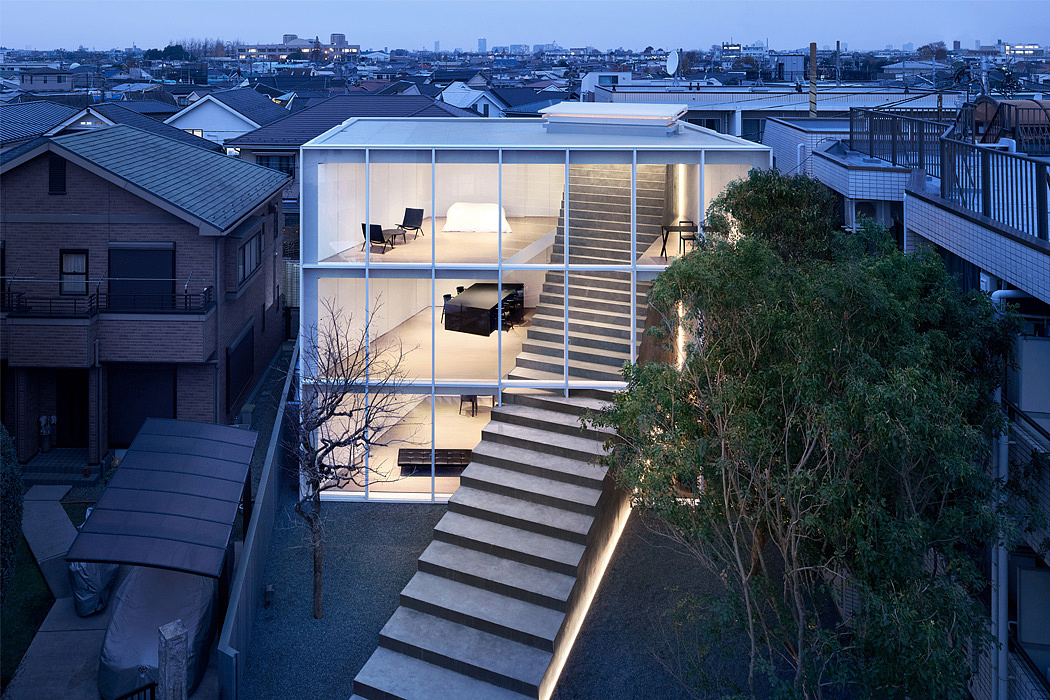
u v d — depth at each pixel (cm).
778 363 998
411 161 1791
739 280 1014
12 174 2206
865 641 941
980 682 1193
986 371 1114
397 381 1848
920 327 1099
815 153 2047
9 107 4344
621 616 1493
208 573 1308
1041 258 1036
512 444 1769
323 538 1738
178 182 2417
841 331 963
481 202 1841
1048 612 1135
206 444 1634
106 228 2236
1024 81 2102
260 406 2645
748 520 1033
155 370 2244
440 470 1878
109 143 2444
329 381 1633
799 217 1328
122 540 1341
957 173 1368
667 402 1055
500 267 1831
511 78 17800
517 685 1276
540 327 1872
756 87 4197
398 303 1862
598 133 2103
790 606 1120
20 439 2152
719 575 1100
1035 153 1374
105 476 2145
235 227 2505
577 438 1752
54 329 2092
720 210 1412
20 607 1597
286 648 1428
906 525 907
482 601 1429
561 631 1366
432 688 1289
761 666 978
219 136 6159
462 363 1872
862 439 930
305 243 1822
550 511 1588
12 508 1353
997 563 1114
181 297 2259
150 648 1339
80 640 1491
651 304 1136
